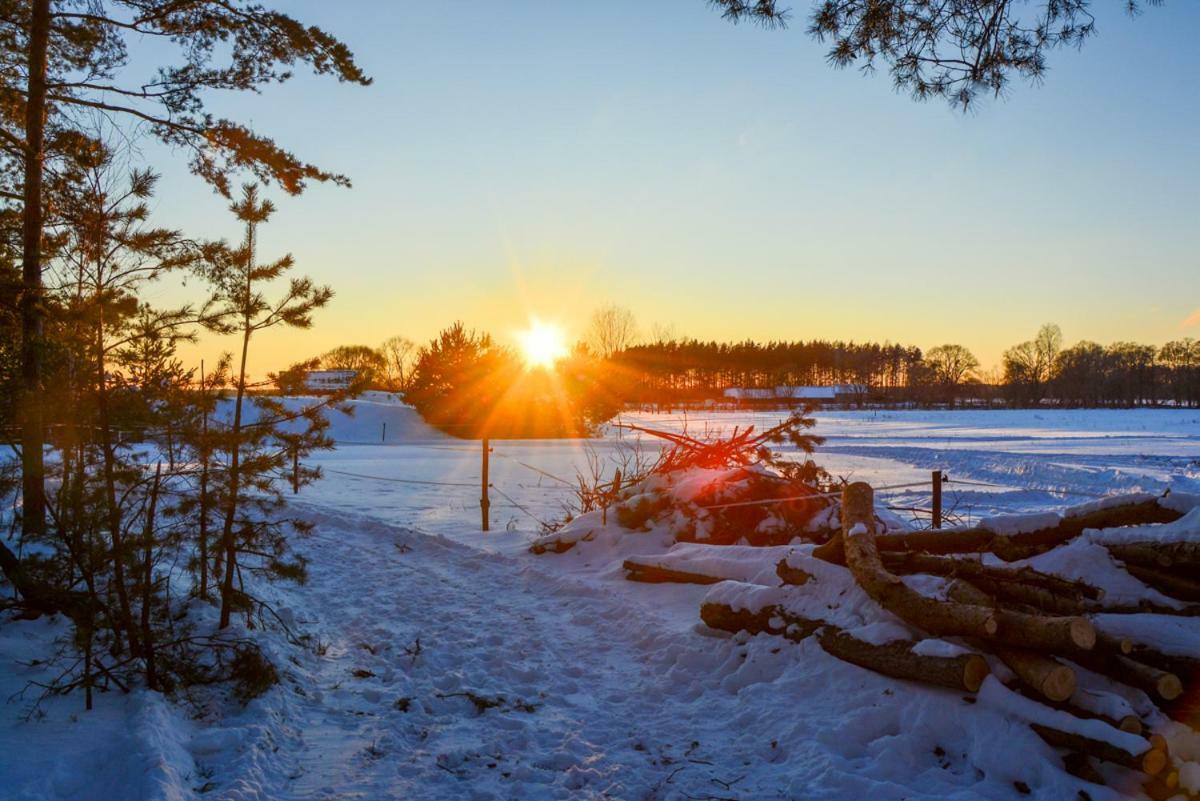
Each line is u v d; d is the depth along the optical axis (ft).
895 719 15.62
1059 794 12.93
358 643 23.63
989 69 22.07
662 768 14.99
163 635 18.85
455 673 20.52
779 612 20.18
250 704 17.34
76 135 24.68
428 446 121.19
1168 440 127.54
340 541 39.88
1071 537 18.45
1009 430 165.07
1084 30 21.06
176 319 19.12
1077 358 416.05
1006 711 14.52
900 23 22.15
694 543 31.78
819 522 33.17
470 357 147.13
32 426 17.78
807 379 445.37
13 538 25.16
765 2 21.35
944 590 17.11
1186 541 15.66
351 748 16.11
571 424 144.87
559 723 17.34
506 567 33.19
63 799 12.98
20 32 31.45
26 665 17.74
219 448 20.40
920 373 433.89
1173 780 12.74
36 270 22.62
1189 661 14.08
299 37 33.60
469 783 14.53
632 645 22.76
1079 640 13.67
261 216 21.47
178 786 13.16
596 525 35.40
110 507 17.16
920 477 74.33
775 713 16.81
